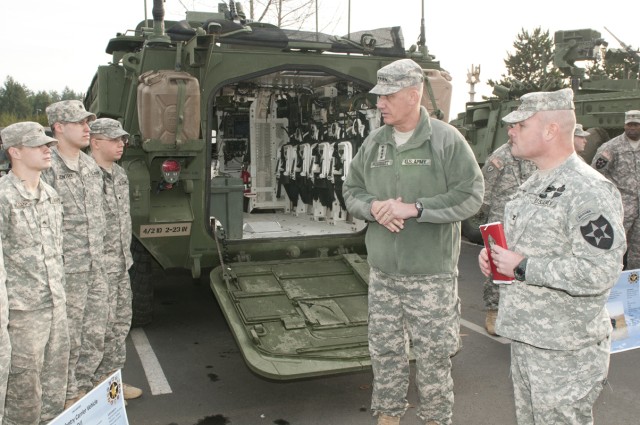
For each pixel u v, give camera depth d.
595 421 4.00
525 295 2.46
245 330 4.20
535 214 2.44
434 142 3.29
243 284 4.75
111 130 3.98
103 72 5.78
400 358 3.45
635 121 6.06
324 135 6.69
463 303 6.88
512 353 2.63
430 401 3.37
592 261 2.26
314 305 4.52
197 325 5.93
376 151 3.46
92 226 3.78
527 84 11.53
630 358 5.14
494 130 11.50
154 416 4.08
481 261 2.62
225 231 5.50
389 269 3.32
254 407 4.22
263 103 7.36
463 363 5.04
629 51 11.83
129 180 4.80
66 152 3.72
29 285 3.15
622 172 6.26
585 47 11.42
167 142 4.65
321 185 6.51
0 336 2.65
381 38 5.69
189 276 7.79
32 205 3.19
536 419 2.46
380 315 3.43
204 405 4.25
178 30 5.19
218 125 7.39
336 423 3.97
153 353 5.22
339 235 5.52
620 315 2.97
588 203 2.29
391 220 3.17
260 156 7.43
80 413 2.29
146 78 4.58
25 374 3.17
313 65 5.29
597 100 9.38
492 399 4.34
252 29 5.15
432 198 3.21
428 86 5.44
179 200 5.07
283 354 3.94
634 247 6.32
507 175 5.48
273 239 5.32
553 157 2.46
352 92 6.13
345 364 3.88
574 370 2.39
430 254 3.26
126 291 4.22
